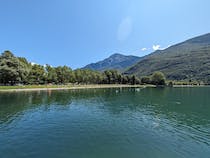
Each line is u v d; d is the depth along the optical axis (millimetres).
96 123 37188
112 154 22500
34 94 91562
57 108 54062
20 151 22984
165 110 52938
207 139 28141
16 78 123500
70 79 181250
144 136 29266
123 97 87062
